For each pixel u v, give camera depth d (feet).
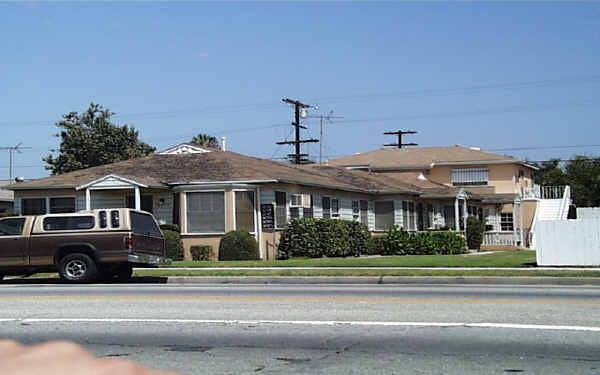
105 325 34.60
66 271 60.59
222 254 89.61
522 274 59.11
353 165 175.01
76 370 4.60
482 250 131.13
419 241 104.27
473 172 172.04
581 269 62.49
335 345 28.71
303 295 47.06
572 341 29.01
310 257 93.61
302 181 98.58
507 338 29.78
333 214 111.34
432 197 131.75
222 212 92.73
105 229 60.49
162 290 52.24
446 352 27.07
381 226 123.44
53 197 99.40
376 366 24.75
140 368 5.02
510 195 153.99
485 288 53.01
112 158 177.37
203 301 43.65
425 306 40.04
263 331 32.27
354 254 103.40
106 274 66.08
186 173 97.71
